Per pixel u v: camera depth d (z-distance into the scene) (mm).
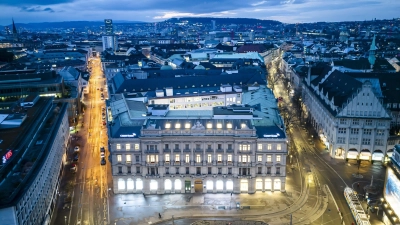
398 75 195625
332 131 163000
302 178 140750
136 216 115188
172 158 126500
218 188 129375
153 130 124312
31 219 94125
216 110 137875
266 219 112625
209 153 126000
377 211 115688
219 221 111312
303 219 112500
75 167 149875
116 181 128625
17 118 127375
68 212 117562
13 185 90750
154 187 129000
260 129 130000
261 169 127562
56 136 133125
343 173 145750
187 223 111062
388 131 153625
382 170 149000
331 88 188000
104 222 111625
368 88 152250
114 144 125812
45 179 108750
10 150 100250
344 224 109750
